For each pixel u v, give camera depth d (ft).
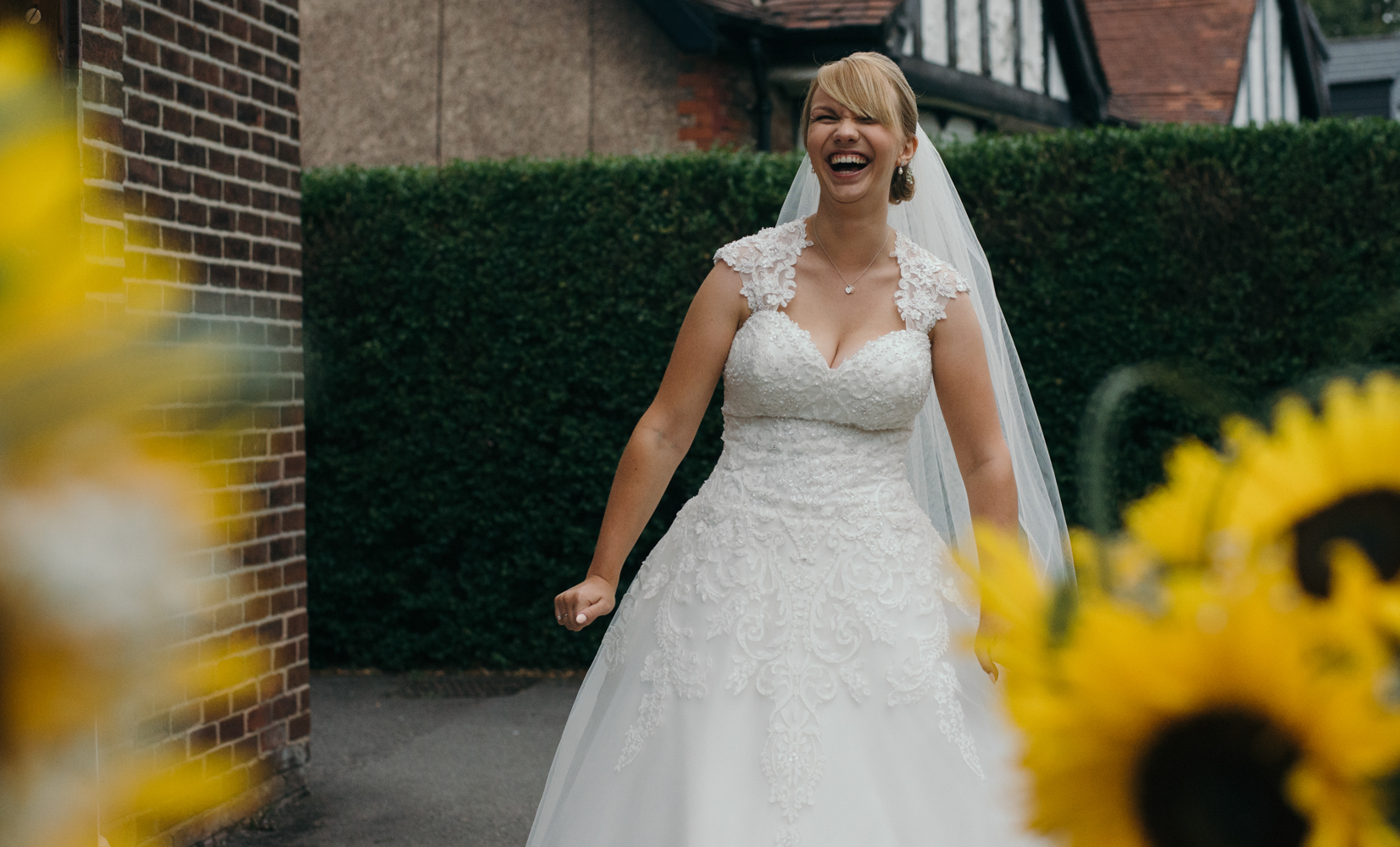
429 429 21.86
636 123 29.60
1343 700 1.64
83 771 1.08
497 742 17.58
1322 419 2.25
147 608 1.08
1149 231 18.98
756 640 8.20
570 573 21.65
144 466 1.12
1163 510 2.26
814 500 8.48
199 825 12.70
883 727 8.04
